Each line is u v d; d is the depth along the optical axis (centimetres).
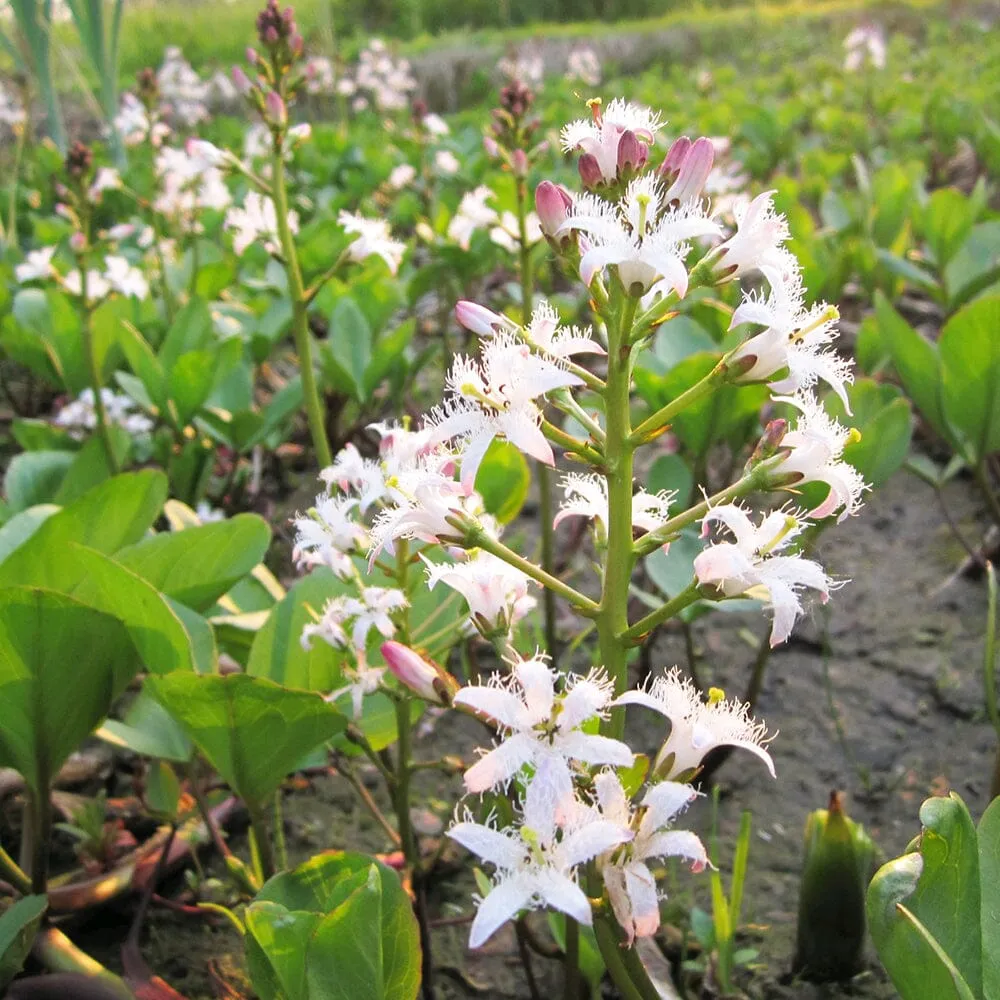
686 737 18
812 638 42
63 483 37
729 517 18
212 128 118
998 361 34
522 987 28
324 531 24
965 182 103
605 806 17
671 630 43
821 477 18
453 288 69
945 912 17
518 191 39
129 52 183
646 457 54
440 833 33
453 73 179
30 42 79
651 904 17
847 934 27
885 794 34
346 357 50
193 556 28
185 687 22
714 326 50
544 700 16
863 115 126
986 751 35
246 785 24
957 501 51
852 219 67
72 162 43
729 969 26
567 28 259
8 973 24
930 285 54
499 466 32
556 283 77
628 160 18
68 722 24
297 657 27
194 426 51
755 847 32
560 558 48
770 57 207
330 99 152
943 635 41
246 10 212
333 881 20
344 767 32
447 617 28
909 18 256
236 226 34
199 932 30
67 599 22
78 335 49
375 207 83
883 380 57
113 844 31
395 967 19
